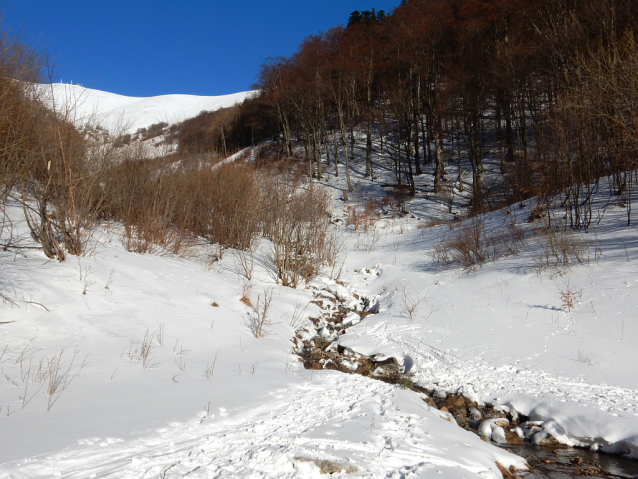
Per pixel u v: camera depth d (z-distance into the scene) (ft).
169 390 18.24
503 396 22.47
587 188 44.83
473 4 98.73
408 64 110.01
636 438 17.43
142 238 41.16
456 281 40.86
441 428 17.31
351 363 28.14
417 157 104.27
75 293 26.55
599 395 20.75
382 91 122.31
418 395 22.25
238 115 157.69
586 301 29.89
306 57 125.90
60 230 31.78
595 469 16.70
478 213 66.69
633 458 17.48
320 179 108.78
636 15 62.13
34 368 18.80
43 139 29.76
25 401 15.55
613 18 60.18
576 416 19.52
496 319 31.35
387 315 37.11
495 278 38.17
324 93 117.29
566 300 30.07
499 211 57.72
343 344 31.73
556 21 81.00
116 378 18.84
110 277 29.68
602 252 35.70
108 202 41.09
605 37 59.82
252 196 51.13
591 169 49.67
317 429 15.53
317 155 113.19
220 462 12.46
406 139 123.13
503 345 27.68
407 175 103.91
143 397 17.16
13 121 28.22
